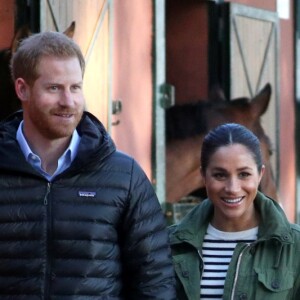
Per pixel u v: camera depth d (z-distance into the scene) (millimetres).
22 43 12227
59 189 12109
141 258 12461
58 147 12391
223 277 12836
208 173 12859
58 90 11984
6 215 12016
